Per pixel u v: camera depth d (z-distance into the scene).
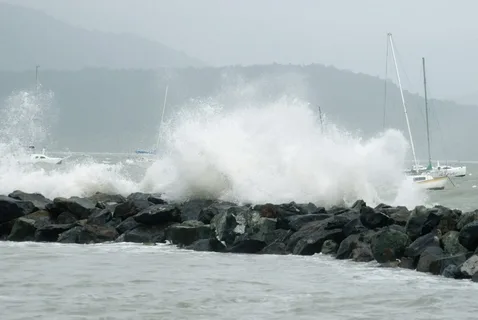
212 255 54.19
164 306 36.34
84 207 66.31
